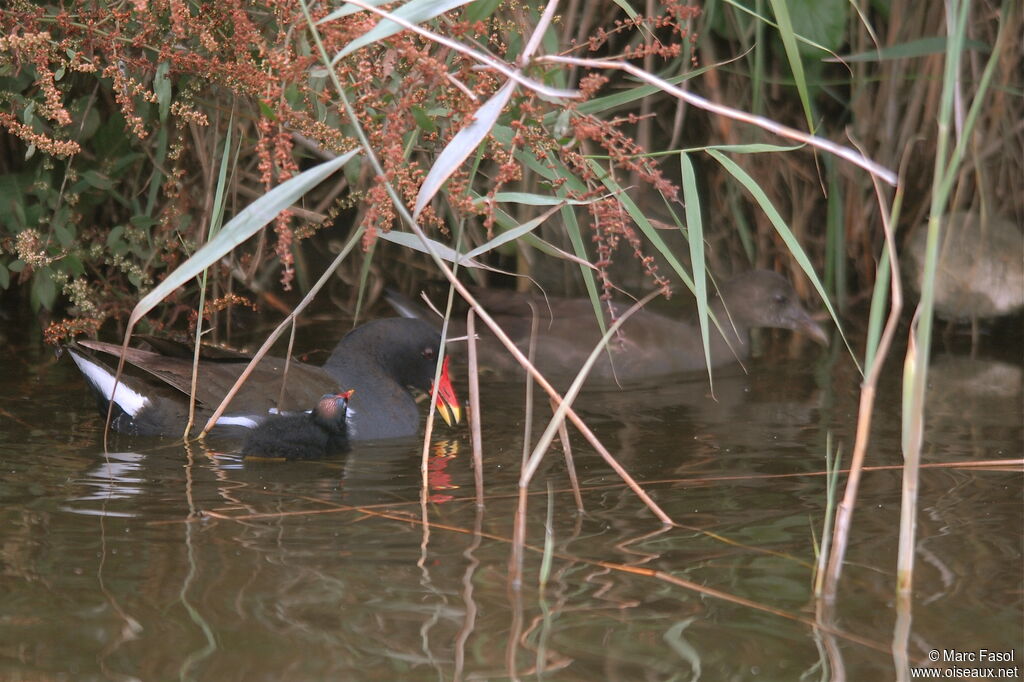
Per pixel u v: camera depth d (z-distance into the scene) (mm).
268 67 9453
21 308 15281
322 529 8633
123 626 6918
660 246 9484
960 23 6973
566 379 14016
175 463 10320
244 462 10422
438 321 15211
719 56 17250
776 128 7004
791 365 14609
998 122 16688
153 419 11227
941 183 7047
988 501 9328
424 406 12977
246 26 9625
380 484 9852
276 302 16172
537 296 15680
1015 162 17078
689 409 12516
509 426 11891
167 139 14484
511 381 13883
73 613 7082
